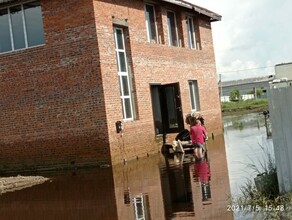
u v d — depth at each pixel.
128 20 18.02
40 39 17.00
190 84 23.58
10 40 17.48
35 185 13.27
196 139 16.25
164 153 18.88
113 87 16.42
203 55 24.83
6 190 12.77
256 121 33.16
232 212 7.69
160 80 20.09
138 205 9.34
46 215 9.12
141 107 18.30
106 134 15.89
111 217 8.50
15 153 17.36
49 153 16.77
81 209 9.40
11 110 17.39
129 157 16.95
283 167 7.89
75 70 16.25
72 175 14.74
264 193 8.15
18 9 17.31
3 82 17.48
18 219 8.98
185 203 9.02
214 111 25.39
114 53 16.72
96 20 15.97
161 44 20.50
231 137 22.47
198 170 13.16
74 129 16.34
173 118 20.27
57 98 16.56
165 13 21.19
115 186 11.86
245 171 11.88
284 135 7.89
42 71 16.77
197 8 23.41
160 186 11.27
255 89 68.81
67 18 16.30
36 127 16.95
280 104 7.91
